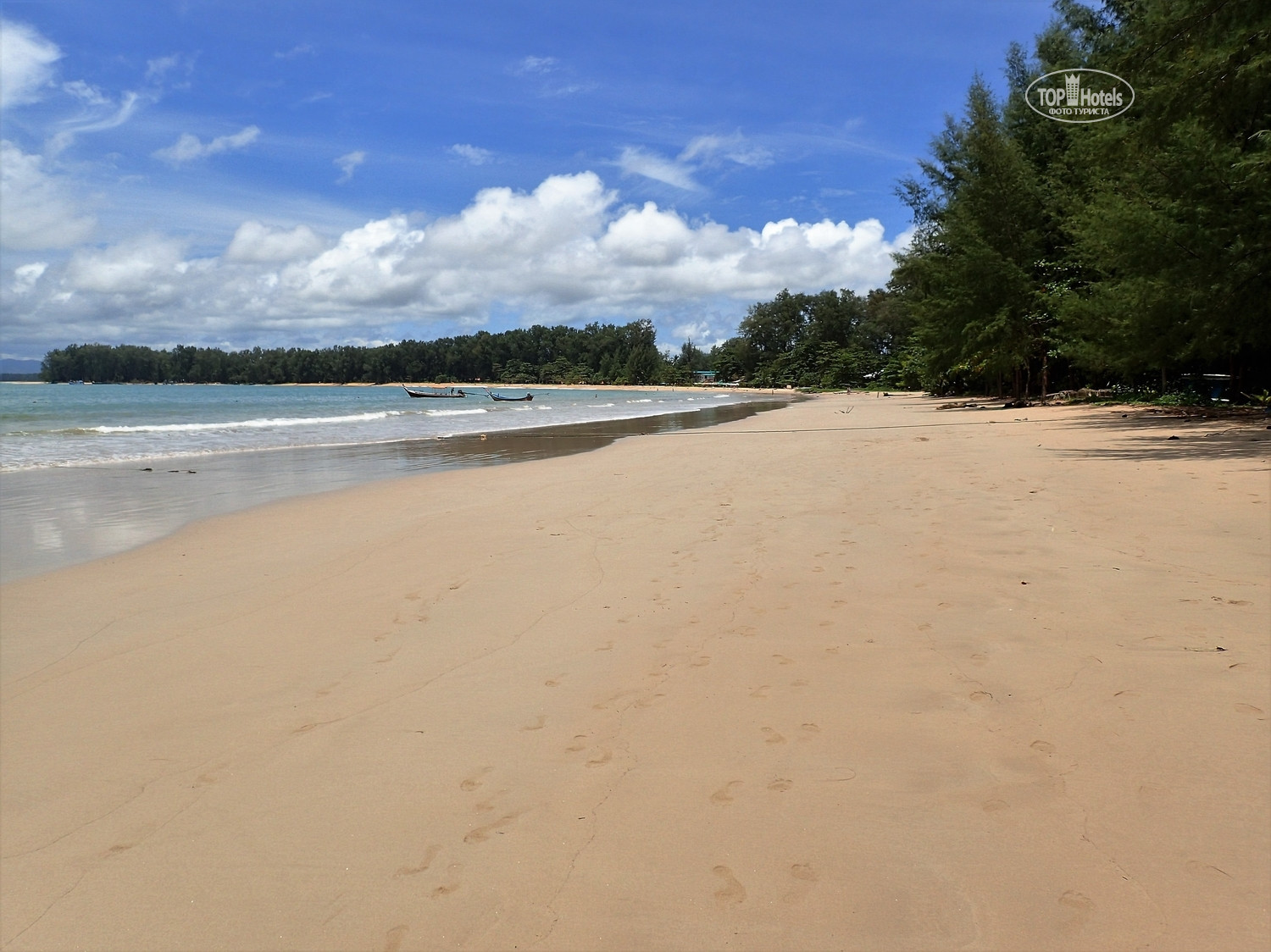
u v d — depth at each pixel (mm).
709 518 7551
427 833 2545
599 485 10594
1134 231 14430
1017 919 1999
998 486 8375
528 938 2039
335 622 4887
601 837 2461
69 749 3275
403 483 11680
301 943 2078
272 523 8453
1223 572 4727
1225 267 13125
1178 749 2748
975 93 25812
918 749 2887
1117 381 25016
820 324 108938
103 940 2133
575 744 3100
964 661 3650
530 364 169125
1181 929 1927
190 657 4332
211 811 2758
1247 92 11125
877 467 10977
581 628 4477
